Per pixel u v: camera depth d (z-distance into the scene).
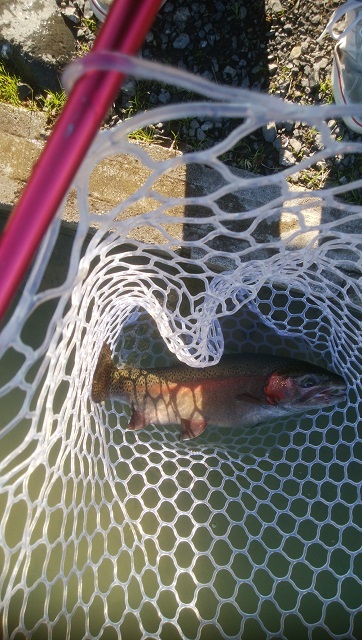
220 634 0.77
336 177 0.79
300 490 0.75
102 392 0.70
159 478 0.81
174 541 0.80
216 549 0.80
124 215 0.77
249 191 0.77
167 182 0.78
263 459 0.78
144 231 0.77
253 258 0.77
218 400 0.74
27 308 0.32
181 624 0.78
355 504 0.74
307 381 0.71
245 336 0.83
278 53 0.80
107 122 0.81
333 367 0.79
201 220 0.46
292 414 0.80
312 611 0.79
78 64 0.27
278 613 0.79
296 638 0.78
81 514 0.77
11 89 0.80
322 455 0.82
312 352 0.81
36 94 0.81
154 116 0.29
